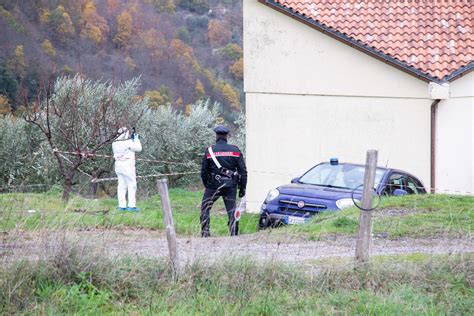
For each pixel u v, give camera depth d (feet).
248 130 266.36
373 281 97.14
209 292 93.25
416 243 123.54
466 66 249.75
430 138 254.68
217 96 533.14
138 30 515.50
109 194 342.64
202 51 558.56
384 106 257.96
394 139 257.75
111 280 93.40
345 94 260.21
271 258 99.76
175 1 572.92
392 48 257.75
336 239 127.75
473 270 100.94
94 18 492.13
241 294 92.38
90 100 309.83
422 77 251.39
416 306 90.68
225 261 98.17
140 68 505.25
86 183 322.34
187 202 245.65
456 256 104.12
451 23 269.44
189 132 390.83
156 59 515.91
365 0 276.00
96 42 489.26
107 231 107.86
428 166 255.70
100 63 482.69
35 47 447.83
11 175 358.64
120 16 507.71
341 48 260.01
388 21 268.82
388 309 89.04
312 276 98.07
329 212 157.48
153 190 372.99
